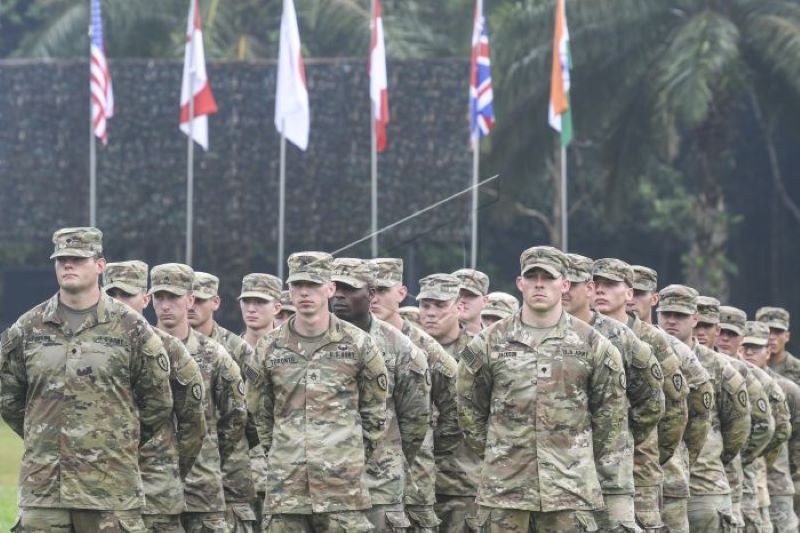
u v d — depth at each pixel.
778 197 112.94
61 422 27.67
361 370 30.69
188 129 73.50
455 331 36.03
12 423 28.59
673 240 115.12
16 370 28.09
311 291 30.42
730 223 107.75
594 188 110.94
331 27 95.44
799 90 87.44
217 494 31.97
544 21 88.44
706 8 87.94
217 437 32.16
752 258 114.44
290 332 30.91
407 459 32.06
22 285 115.25
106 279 31.47
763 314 46.16
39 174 90.62
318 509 30.19
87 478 27.62
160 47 100.50
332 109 89.75
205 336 32.50
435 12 104.88
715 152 95.25
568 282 30.97
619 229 115.06
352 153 89.81
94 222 82.00
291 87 68.75
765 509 41.47
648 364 31.55
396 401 31.97
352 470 30.42
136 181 90.19
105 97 73.25
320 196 89.94
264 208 90.19
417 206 89.94
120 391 27.94
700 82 82.25
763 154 112.44
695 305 37.34
